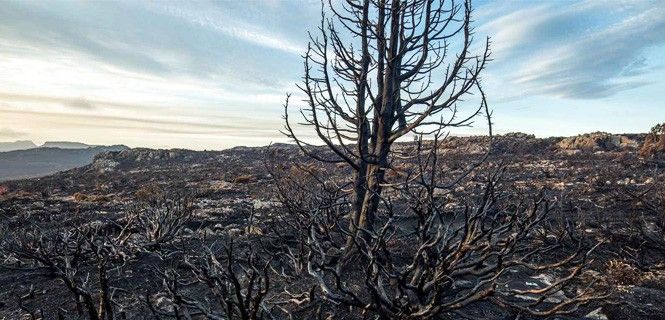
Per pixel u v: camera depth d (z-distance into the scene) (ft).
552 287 12.53
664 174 61.52
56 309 17.87
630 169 73.10
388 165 20.30
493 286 12.42
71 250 25.86
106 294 14.64
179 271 22.49
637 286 19.88
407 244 24.53
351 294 13.39
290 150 171.53
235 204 51.29
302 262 21.85
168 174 129.80
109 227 36.14
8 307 18.43
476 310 16.52
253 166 142.61
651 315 16.31
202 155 212.84
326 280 18.95
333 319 15.47
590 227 31.73
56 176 156.56
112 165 193.47
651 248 26.22
